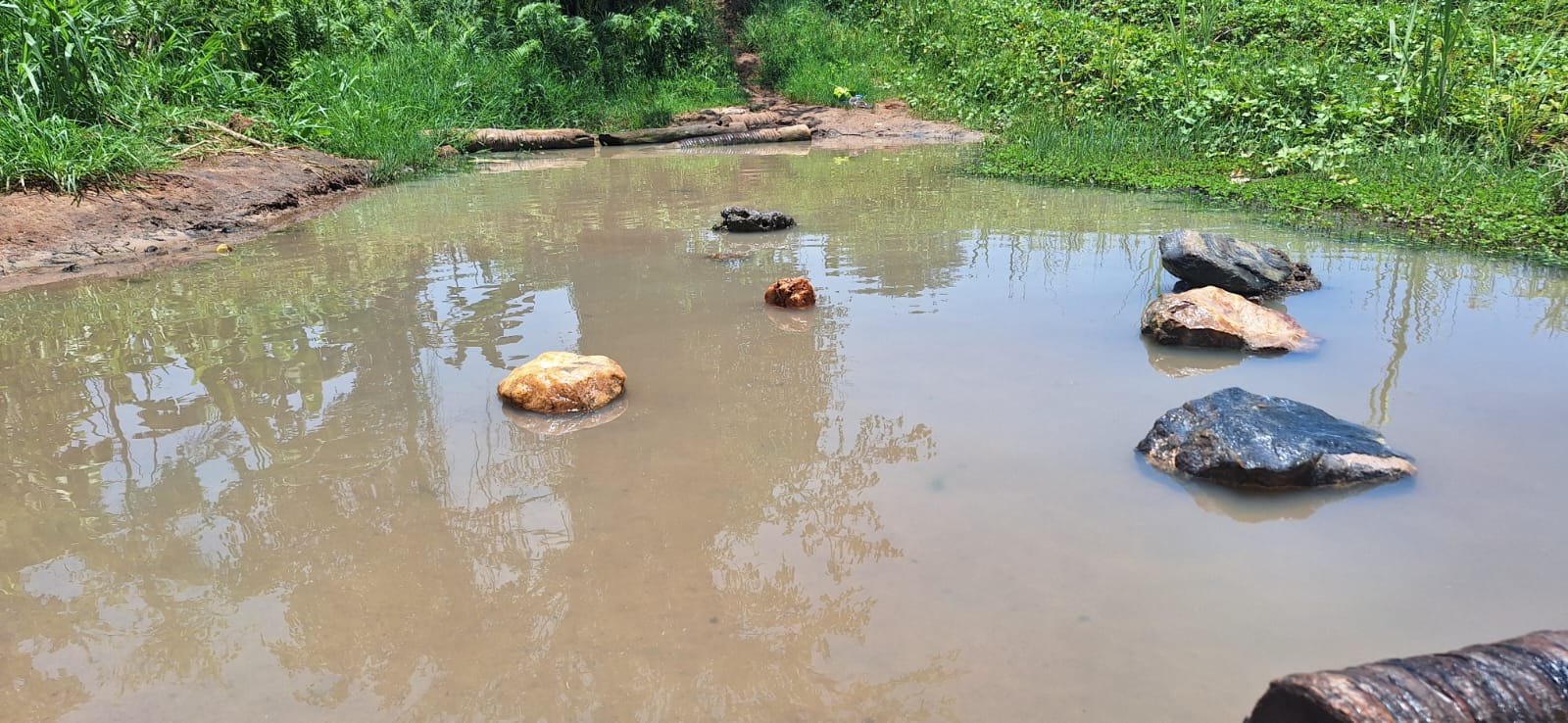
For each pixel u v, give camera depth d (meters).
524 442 2.89
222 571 2.21
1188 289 4.51
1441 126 8.23
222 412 3.16
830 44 17.36
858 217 6.67
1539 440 2.74
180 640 1.97
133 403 3.26
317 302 4.54
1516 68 9.45
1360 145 8.11
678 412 3.10
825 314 4.19
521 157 11.80
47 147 6.39
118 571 2.22
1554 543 2.21
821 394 3.24
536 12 14.87
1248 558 2.19
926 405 3.12
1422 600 2.02
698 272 5.02
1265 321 3.70
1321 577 2.11
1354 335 3.81
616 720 1.72
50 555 2.29
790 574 2.16
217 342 3.93
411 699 1.79
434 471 2.70
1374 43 12.37
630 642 1.94
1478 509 2.37
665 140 13.16
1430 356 3.52
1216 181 7.84
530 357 3.67
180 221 6.47
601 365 3.24
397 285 4.84
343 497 2.55
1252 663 1.83
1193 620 1.97
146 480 2.66
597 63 15.27
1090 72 12.15
